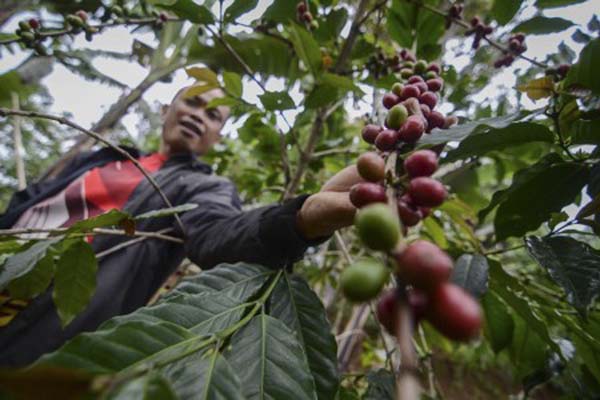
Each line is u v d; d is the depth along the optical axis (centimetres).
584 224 93
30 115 106
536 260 87
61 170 243
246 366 69
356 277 41
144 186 191
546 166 98
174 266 180
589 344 102
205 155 290
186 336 63
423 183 56
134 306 165
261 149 238
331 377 83
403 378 33
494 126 84
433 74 128
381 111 180
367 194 56
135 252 166
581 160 96
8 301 144
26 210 191
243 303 81
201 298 78
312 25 185
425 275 38
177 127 222
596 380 125
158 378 42
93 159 222
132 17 208
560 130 99
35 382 35
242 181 304
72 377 36
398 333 37
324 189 95
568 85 95
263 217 105
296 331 88
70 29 181
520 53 155
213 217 140
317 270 308
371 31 232
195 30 273
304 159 207
